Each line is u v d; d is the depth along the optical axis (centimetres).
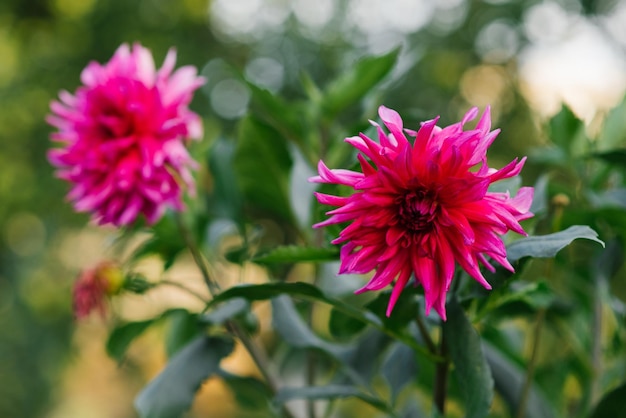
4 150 374
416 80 390
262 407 91
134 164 75
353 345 78
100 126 77
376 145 56
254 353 78
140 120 76
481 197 55
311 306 81
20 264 392
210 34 430
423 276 57
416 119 77
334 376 81
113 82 77
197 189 85
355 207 56
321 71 427
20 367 386
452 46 430
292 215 83
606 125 81
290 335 74
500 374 78
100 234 344
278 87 432
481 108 395
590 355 83
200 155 85
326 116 83
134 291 81
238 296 66
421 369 82
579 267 85
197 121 79
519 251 61
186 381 73
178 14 405
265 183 82
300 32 439
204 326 77
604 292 78
